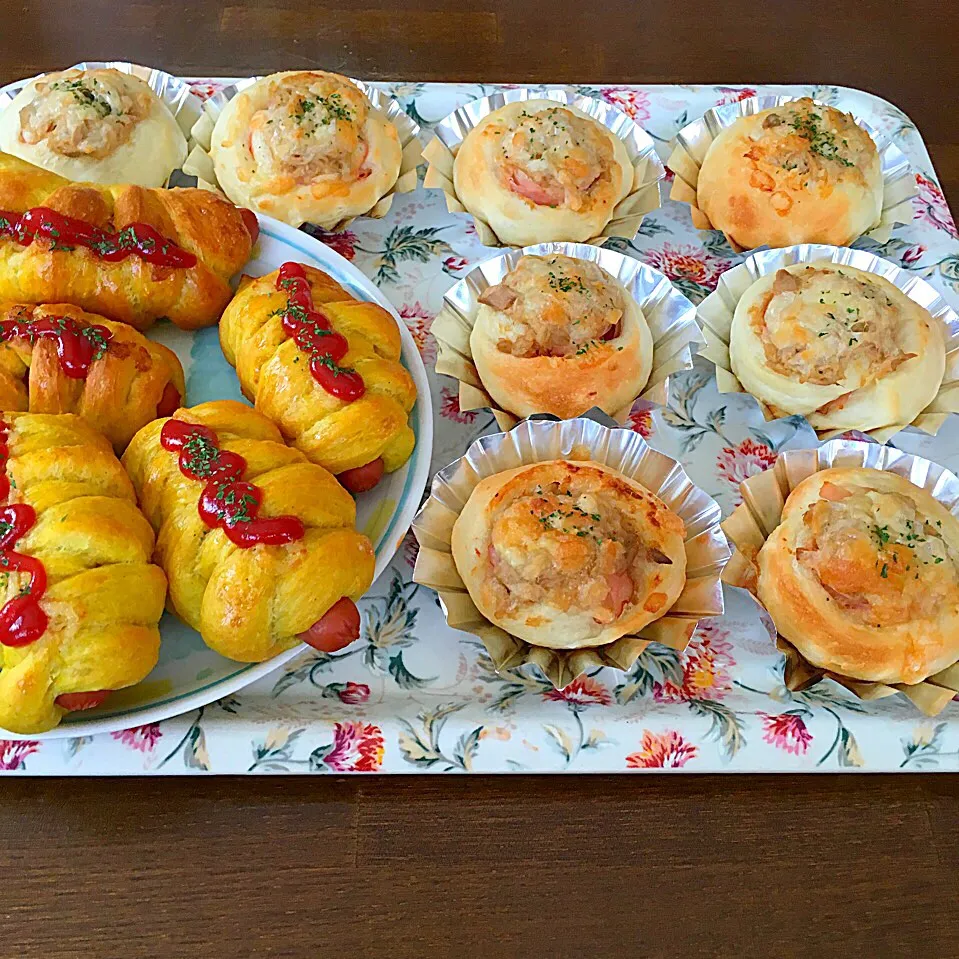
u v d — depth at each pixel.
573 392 0.39
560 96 0.50
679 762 0.34
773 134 0.44
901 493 0.36
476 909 0.32
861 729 0.34
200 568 0.33
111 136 0.43
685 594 0.36
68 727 0.32
